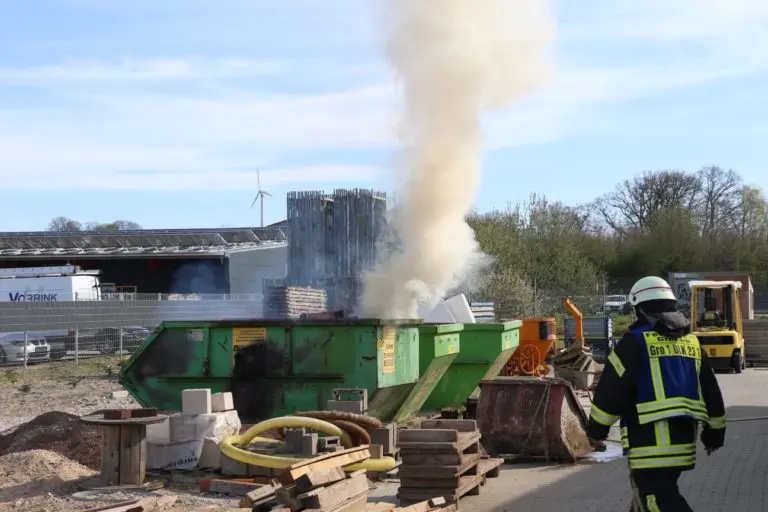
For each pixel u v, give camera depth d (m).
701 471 10.45
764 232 67.19
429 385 13.55
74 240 48.31
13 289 35.91
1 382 21.89
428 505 8.20
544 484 9.98
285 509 6.94
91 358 28.75
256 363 12.00
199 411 9.70
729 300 30.28
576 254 47.34
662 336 5.53
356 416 9.97
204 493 8.88
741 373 29.44
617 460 11.54
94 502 8.34
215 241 49.19
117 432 9.02
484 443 11.62
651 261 64.38
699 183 70.00
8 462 9.55
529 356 18.47
